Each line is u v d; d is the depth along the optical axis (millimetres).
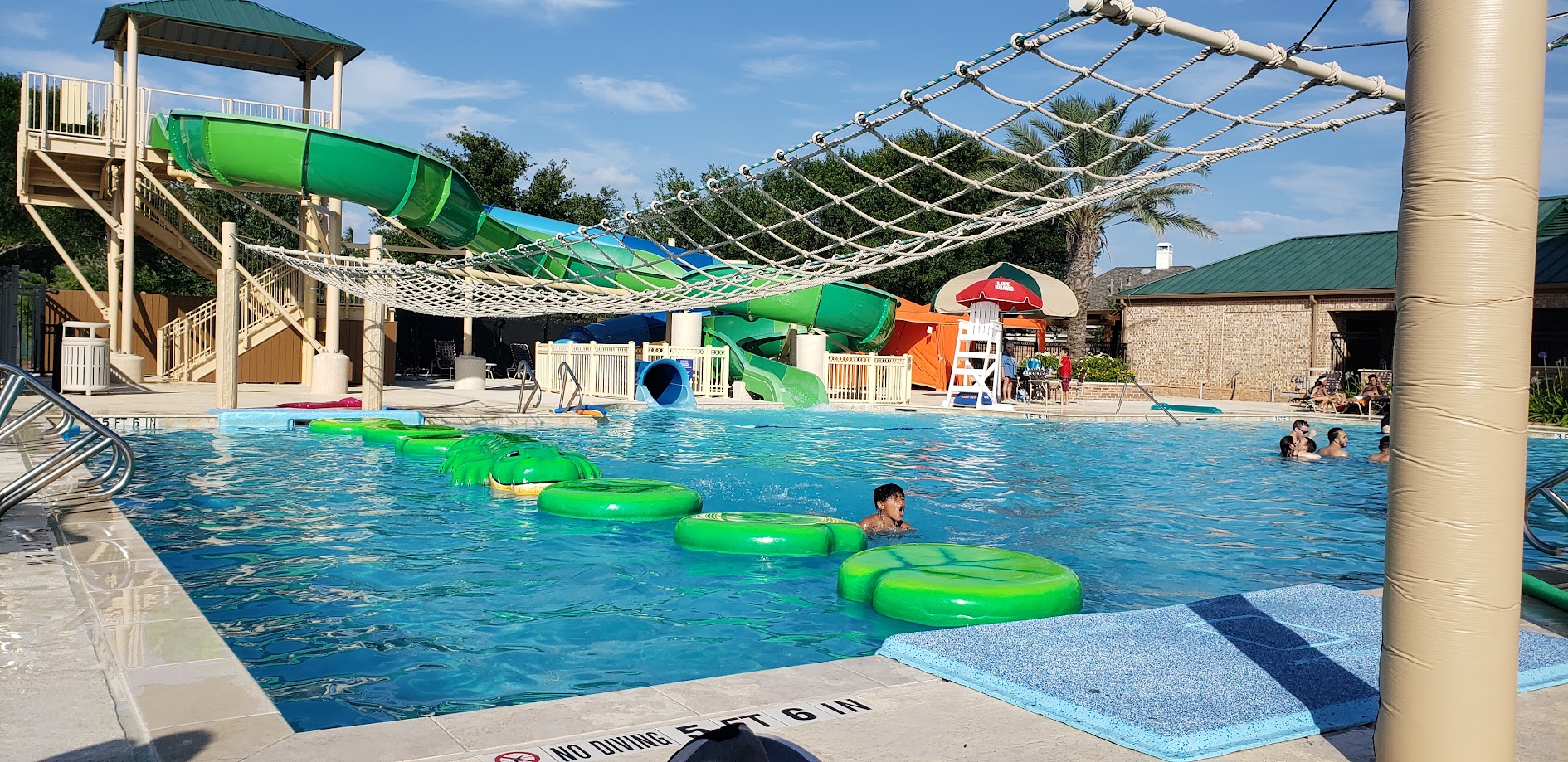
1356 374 29719
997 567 6230
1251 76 5484
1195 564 7969
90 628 4793
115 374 21906
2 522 7383
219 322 16484
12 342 20766
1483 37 2924
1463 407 2924
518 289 15164
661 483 9742
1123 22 4828
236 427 15508
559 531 8305
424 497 9883
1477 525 2910
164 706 3668
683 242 37594
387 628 5594
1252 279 32844
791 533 7539
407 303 17469
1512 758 2967
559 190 42688
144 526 8398
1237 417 23328
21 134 21609
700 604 6152
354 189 19406
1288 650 4457
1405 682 3000
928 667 4246
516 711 3645
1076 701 3699
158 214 23984
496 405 20562
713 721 3562
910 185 36281
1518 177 2932
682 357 24359
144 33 23797
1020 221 7344
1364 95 5750
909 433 18562
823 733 3459
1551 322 27266
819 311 27453
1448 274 2947
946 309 30672
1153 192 33906
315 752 3234
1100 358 31484
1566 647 4609
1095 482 12711
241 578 6707
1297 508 10875
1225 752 3375
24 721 3588
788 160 6848
